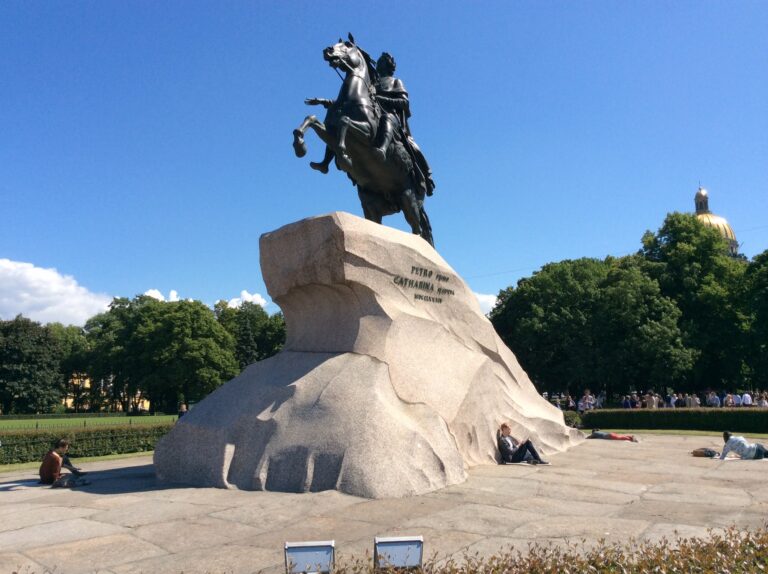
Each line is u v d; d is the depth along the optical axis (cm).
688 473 891
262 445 786
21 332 5875
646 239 4269
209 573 428
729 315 3806
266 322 6750
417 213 1295
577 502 662
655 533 519
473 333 1137
